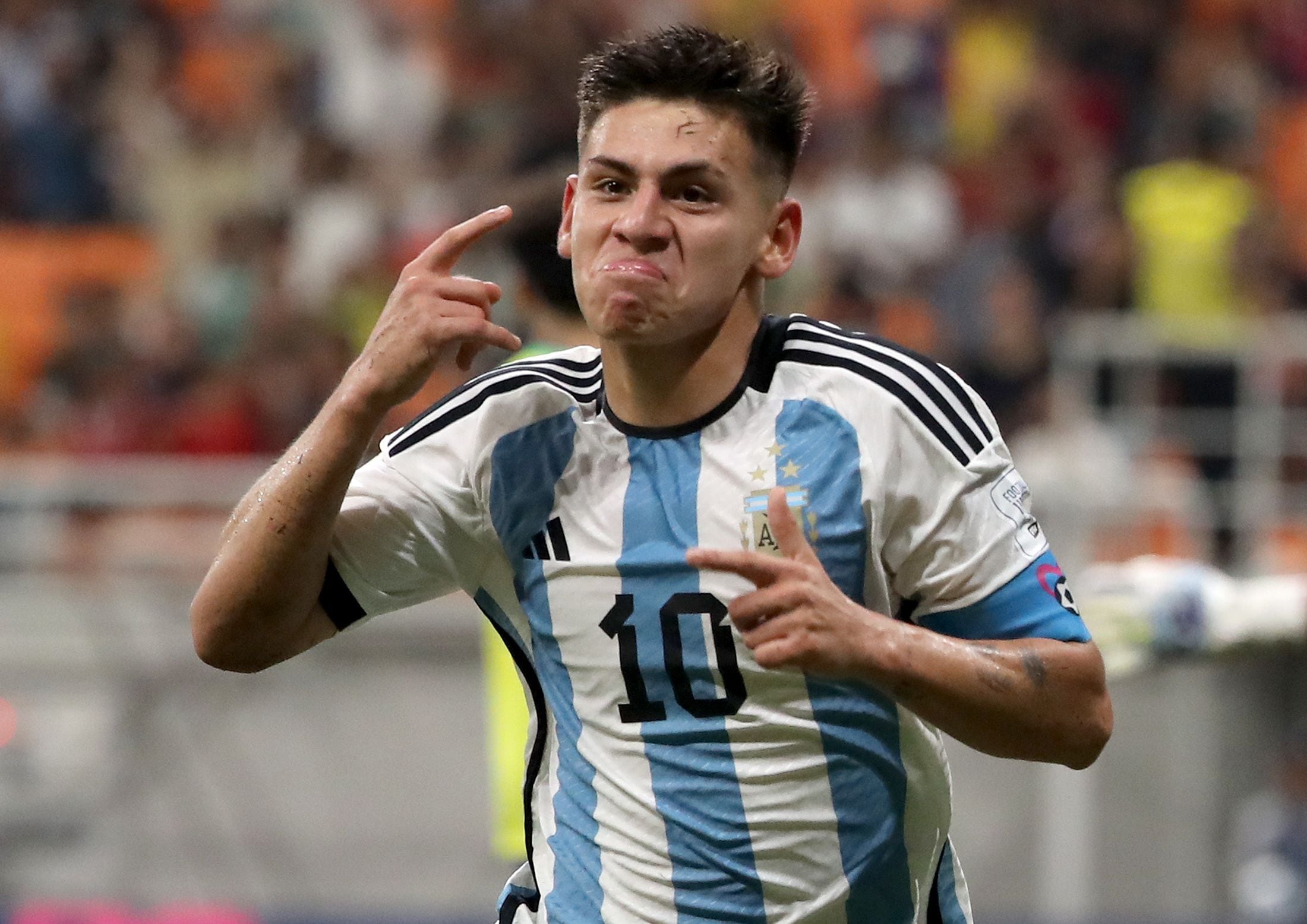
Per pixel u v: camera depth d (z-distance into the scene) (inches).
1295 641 452.1
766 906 322.7
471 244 314.8
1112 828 888.3
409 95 1417.3
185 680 882.8
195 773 876.6
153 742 879.1
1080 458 980.6
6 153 1371.8
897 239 1311.5
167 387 1188.5
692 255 304.0
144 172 1382.9
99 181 1379.2
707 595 313.7
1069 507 885.8
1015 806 885.8
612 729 325.7
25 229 1357.0
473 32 1443.2
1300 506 994.7
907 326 1272.1
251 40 1448.1
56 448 1151.6
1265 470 992.2
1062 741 307.4
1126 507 890.7
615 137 307.0
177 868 872.9
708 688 316.8
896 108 1450.5
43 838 872.3
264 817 875.4
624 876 326.6
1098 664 311.4
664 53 308.2
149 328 1229.1
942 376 318.7
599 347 352.2
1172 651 450.9
